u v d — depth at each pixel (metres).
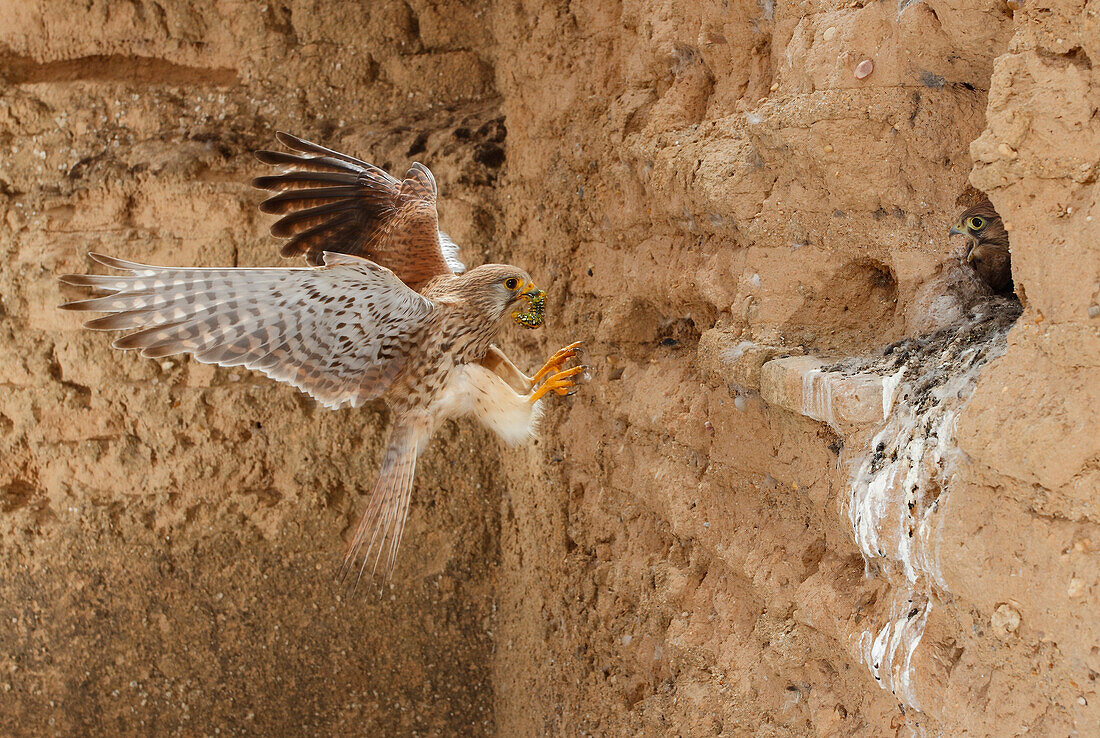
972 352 2.50
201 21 6.94
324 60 6.95
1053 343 1.95
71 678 7.15
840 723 2.88
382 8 6.92
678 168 3.82
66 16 6.86
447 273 3.91
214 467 6.91
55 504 7.04
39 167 6.82
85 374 6.86
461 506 6.88
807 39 3.07
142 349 2.93
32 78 6.93
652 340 4.78
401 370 3.52
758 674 3.37
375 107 6.95
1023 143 2.04
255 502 6.94
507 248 6.35
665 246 4.32
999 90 2.10
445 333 3.55
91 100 6.87
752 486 3.51
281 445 6.90
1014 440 1.98
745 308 3.44
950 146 2.80
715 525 3.78
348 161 4.05
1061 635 1.92
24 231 6.79
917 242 2.90
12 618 7.13
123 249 6.74
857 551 2.81
